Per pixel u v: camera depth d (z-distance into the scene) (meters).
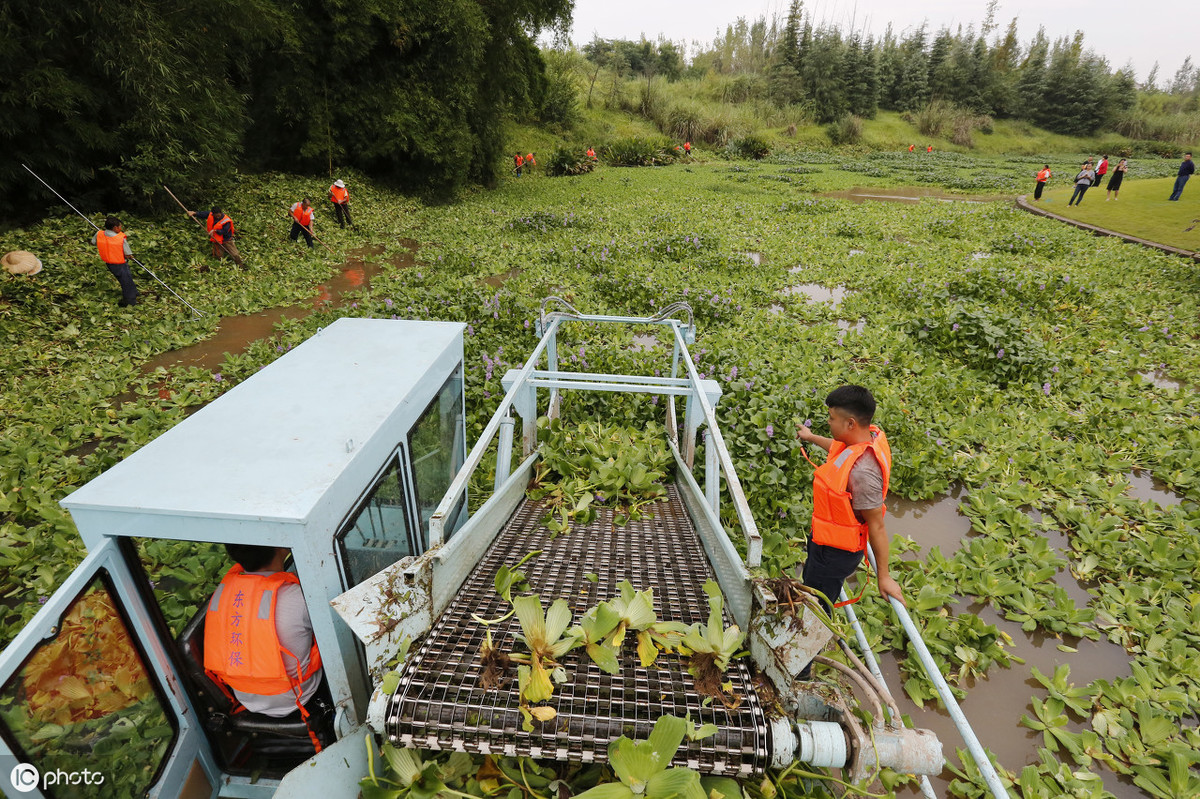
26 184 11.06
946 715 3.14
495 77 22.72
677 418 5.62
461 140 20.80
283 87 17.91
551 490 3.96
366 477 2.17
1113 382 7.09
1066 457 5.42
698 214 19.41
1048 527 4.55
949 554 4.38
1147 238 15.38
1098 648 3.57
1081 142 61.78
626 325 8.96
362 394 2.52
